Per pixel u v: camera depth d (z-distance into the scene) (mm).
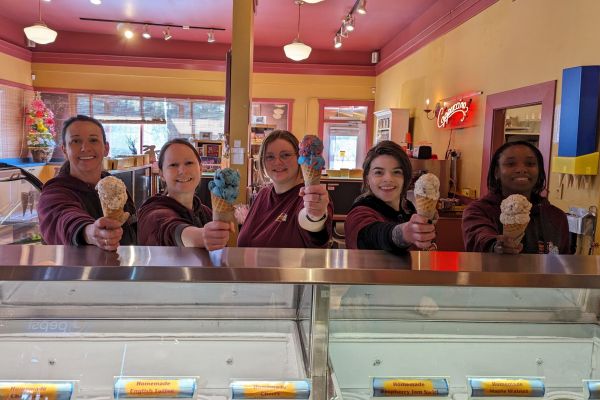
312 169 1180
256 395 988
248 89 4852
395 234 1109
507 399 1037
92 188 1768
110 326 1118
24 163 8461
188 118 9617
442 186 5258
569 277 1040
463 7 5227
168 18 7840
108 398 977
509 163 1856
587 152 3021
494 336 1161
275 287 1165
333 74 9727
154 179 5840
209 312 1151
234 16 4805
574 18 3293
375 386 1027
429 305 1145
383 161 1638
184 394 975
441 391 1038
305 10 6895
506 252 1191
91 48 9250
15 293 1088
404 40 7664
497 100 4402
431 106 6398
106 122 9477
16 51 8562
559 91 3447
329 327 1089
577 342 1188
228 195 995
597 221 2984
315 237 1483
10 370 1032
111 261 983
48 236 1565
